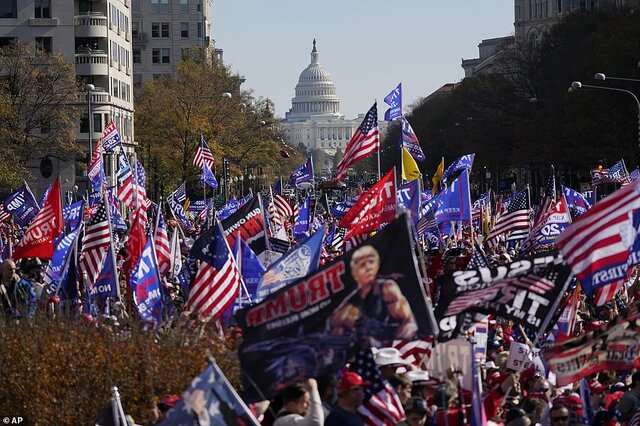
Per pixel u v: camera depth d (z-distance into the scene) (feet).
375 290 120.16
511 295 144.05
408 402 124.16
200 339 159.43
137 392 151.94
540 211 354.33
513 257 333.21
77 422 151.33
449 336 149.07
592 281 143.74
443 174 510.17
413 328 118.93
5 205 469.57
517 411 137.18
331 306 121.19
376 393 130.72
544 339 200.03
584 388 156.35
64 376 152.87
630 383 168.76
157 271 204.64
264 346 122.42
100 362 153.79
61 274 230.48
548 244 324.80
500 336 212.02
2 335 159.94
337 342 120.67
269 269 187.01
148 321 167.12
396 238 120.26
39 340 157.28
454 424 132.26
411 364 145.79
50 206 287.07
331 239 393.50
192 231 463.42
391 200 269.03
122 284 256.32
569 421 141.49
